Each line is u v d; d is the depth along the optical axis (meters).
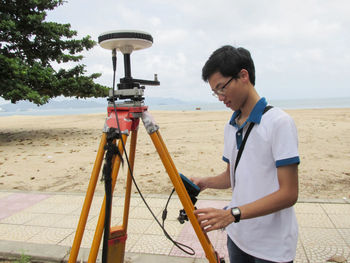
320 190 5.04
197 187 1.74
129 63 1.70
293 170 1.39
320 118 17.02
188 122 17.78
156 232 3.60
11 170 7.17
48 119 25.41
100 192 5.32
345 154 7.62
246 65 1.47
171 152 8.59
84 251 3.19
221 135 11.80
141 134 13.14
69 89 13.01
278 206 1.38
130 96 1.66
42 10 13.45
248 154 1.52
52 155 8.87
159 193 5.19
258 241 1.52
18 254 3.16
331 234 3.39
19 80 11.55
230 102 1.53
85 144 10.82
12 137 13.11
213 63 1.48
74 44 13.58
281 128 1.39
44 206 4.67
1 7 12.23
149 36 1.68
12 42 12.94
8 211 4.49
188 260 2.97
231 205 1.63
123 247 2.06
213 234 3.48
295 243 1.53
